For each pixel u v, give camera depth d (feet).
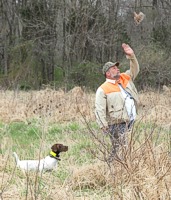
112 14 203.92
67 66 199.82
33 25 201.57
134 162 34.27
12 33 222.07
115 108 42.04
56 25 206.80
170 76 166.40
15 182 37.55
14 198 33.24
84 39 199.52
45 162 41.83
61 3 200.85
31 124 72.38
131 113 40.22
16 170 41.16
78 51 202.49
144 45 182.29
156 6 197.67
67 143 54.54
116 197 31.04
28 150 51.16
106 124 41.63
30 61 199.52
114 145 35.22
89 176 37.09
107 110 42.91
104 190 35.17
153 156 33.32
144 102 90.27
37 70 200.34
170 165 33.27
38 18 205.87
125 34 205.05
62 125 71.26
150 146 34.47
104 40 202.49
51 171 42.04
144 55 168.86
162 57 169.58
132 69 43.68
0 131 68.74
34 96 105.60
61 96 101.86
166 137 43.45
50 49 204.44
